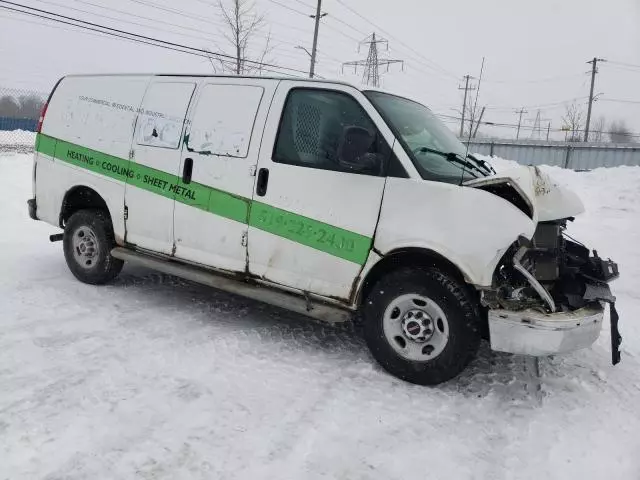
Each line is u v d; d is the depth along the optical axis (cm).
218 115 470
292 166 427
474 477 295
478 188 379
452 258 366
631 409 381
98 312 494
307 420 338
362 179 400
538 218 379
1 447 290
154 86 517
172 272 495
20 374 369
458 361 377
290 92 442
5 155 1390
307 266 423
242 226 450
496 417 357
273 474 285
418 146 409
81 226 560
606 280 426
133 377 376
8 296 516
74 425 314
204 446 304
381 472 294
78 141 555
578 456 319
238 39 2441
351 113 416
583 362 457
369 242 395
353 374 406
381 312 401
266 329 481
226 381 380
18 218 851
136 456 291
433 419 350
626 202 1326
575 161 2623
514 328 361
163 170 494
